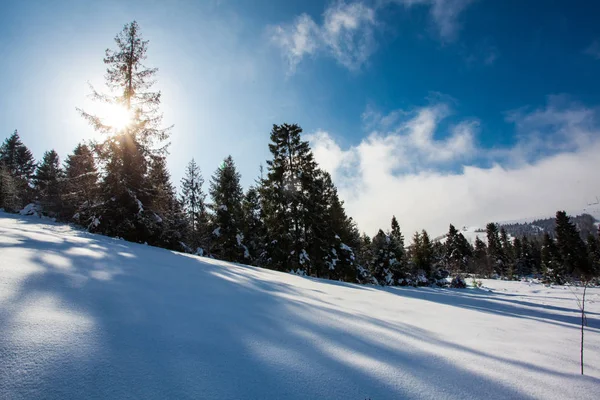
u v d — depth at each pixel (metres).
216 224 22.89
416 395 1.71
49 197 25.64
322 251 21.70
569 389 1.92
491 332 3.73
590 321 6.93
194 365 1.81
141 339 2.07
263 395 1.58
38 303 2.32
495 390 1.84
